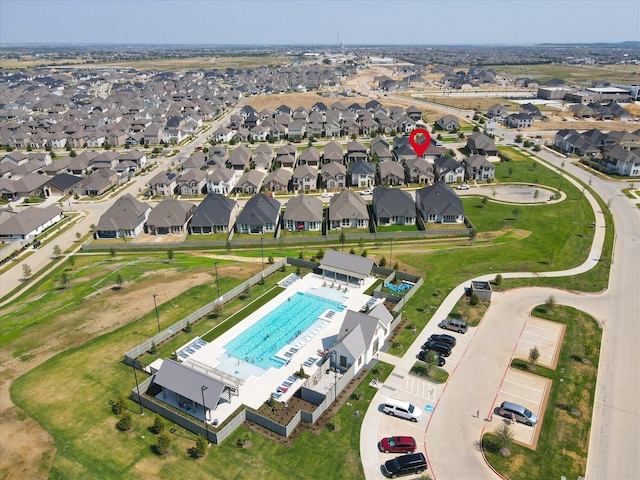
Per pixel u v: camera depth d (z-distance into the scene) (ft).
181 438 158.81
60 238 353.31
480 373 186.60
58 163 510.99
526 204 387.96
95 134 648.79
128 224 350.02
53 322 227.61
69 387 183.11
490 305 234.99
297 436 158.51
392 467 142.10
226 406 173.68
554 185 433.89
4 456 151.12
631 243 309.83
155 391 183.01
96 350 205.57
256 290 260.01
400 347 203.72
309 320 230.68
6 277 292.81
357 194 394.32
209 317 233.76
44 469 146.20
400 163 498.69
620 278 262.88
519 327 216.54
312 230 351.25
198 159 508.53
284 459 148.87
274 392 181.06
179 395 173.27
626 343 204.74
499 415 165.27
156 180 440.04
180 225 350.23
